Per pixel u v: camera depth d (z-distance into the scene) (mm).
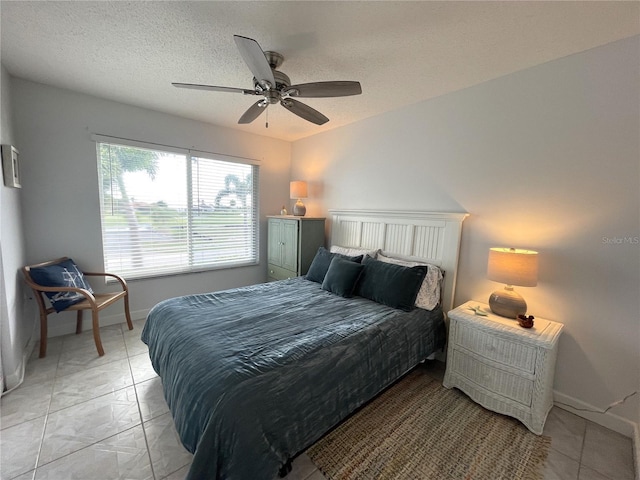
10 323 1974
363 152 3266
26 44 1864
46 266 2453
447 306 2496
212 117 3309
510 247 2174
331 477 1408
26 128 2461
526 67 2027
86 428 1653
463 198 2432
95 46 1881
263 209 4172
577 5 1405
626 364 1731
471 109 2346
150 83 2438
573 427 1779
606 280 1782
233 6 1477
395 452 1560
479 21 1548
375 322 1973
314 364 1479
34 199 2541
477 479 1415
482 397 1917
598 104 1760
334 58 1946
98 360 2369
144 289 3270
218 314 2020
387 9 1475
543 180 1999
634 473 1464
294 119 3281
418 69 2080
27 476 1356
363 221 3227
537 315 2059
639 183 1652
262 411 1209
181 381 1430
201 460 1113
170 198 3383
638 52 1623
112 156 2955
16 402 1842
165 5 1483
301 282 2994
